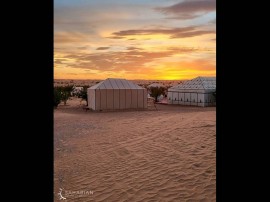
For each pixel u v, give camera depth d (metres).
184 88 38.41
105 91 30.12
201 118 19.92
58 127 17.44
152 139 12.73
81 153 10.53
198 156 9.23
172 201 5.69
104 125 18.14
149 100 47.44
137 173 7.76
